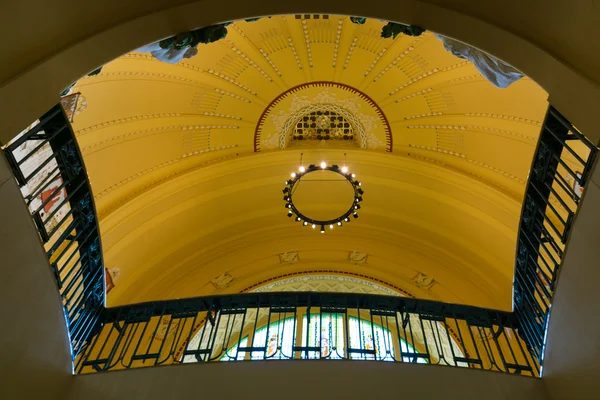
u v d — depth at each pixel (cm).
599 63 331
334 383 401
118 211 886
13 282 343
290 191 876
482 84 887
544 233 446
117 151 888
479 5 386
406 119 1029
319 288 1127
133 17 384
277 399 389
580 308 367
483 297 980
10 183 336
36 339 371
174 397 394
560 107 365
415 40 895
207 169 1023
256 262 1122
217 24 416
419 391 397
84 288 476
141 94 871
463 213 1012
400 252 1119
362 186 1105
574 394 369
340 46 940
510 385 409
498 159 943
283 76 995
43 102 352
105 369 453
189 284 1038
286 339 958
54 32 353
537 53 368
